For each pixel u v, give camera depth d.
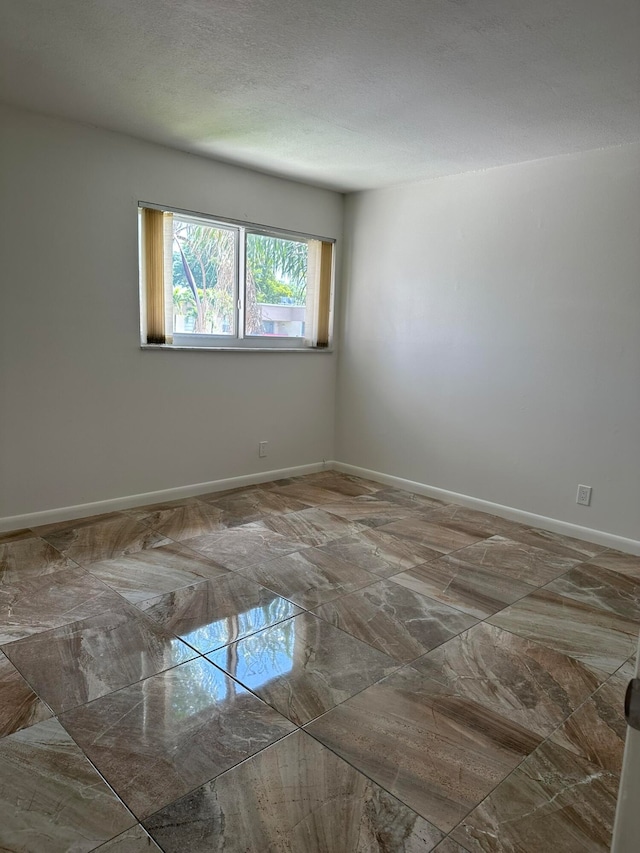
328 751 1.73
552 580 2.98
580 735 1.84
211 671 2.11
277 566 3.04
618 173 3.26
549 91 2.59
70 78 2.64
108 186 3.45
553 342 3.62
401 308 4.46
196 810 1.51
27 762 1.65
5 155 3.06
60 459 3.50
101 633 2.33
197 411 4.12
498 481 4.00
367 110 2.90
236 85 2.66
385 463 4.73
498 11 1.96
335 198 4.73
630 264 3.26
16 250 3.16
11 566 2.92
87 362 3.53
